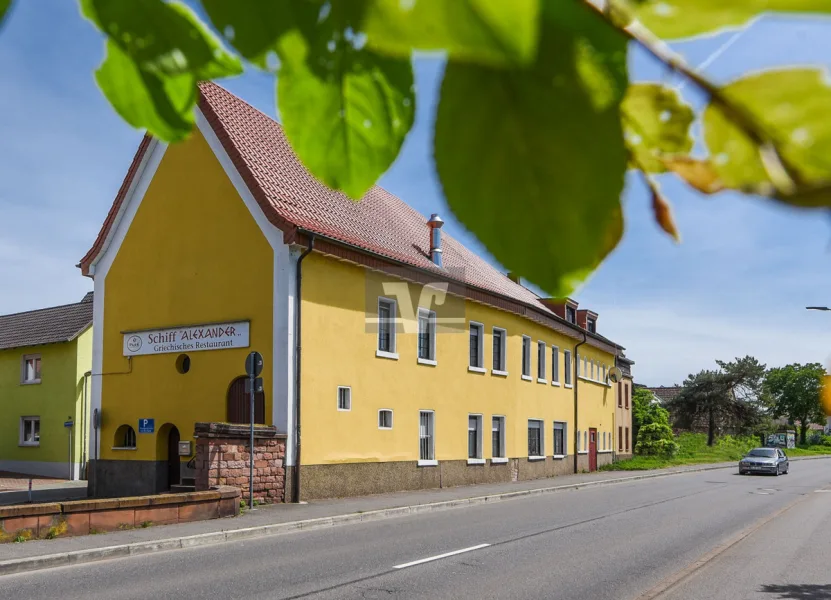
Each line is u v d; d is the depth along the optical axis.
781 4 0.28
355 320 17.42
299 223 15.77
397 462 18.67
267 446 14.85
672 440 47.38
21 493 18.92
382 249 18.33
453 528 12.77
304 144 0.43
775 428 59.00
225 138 16.55
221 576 8.40
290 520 12.55
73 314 28.39
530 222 0.38
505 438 24.55
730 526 13.80
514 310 24.72
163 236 17.62
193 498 12.19
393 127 0.41
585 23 0.31
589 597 7.57
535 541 11.34
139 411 17.64
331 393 16.56
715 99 0.32
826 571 9.20
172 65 0.43
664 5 0.30
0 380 28.59
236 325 16.28
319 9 0.35
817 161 0.31
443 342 21.08
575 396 31.62
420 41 0.32
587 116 0.35
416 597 7.50
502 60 0.32
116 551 9.66
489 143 0.37
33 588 7.74
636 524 13.85
